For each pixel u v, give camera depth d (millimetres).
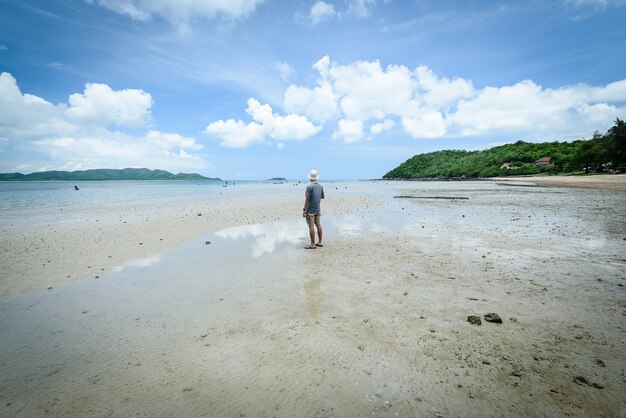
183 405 3004
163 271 7227
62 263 8031
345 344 3945
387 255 8234
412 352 3721
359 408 2887
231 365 3598
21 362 3768
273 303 5289
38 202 29781
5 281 6688
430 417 2754
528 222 13305
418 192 41938
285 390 3160
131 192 51969
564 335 3979
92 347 4082
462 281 6113
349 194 38812
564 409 2764
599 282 5848
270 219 16031
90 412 2936
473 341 3916
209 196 39250
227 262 7891
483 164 151375
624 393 2914
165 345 4066
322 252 8758
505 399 2916
